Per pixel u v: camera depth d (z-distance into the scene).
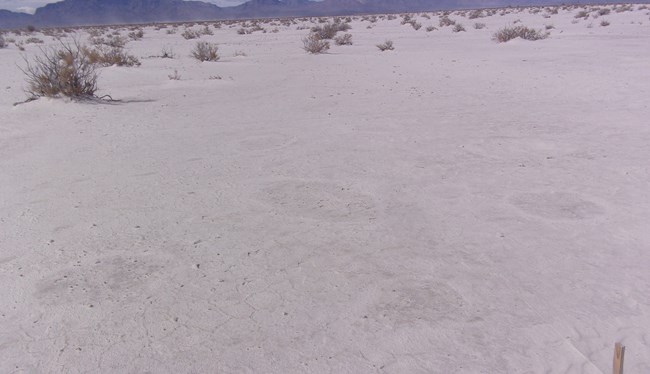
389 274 4.15
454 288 3.93
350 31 45.75
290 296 3.86
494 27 43.09
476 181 6.26
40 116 10.84
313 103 11.61
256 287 3.99
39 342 3.39
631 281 3.97
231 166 7.04
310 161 7.19
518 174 6.49
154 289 3.99
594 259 4.33
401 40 33.03
